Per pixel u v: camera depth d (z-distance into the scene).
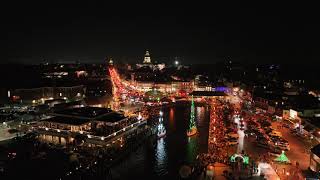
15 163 74.81
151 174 84.19
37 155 83.06
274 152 90.25
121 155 93.69
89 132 100.12
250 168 76.88
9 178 66.50
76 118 110.12
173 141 111.81
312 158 78.25
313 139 101.94
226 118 140.62
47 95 182.12
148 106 180.62
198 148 102.94
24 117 120.50
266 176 73.31
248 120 135.12
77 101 158.88
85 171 78.06
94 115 113.00
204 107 189.75
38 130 106.25
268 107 162.38
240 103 196.12
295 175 74.50
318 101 146.62
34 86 179.88
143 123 120.75
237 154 83.81
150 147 103.44
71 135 101.25
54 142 102.94
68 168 76.25
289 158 87.19
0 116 119.69
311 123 107.94
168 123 141.12
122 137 104.12
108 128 103.31
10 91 170.75
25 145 93.31
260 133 108.69
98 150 93.00
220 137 104.88
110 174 83.69
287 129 121.75
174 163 90.94
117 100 182.75
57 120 107.56
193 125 126.06
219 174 76.06
